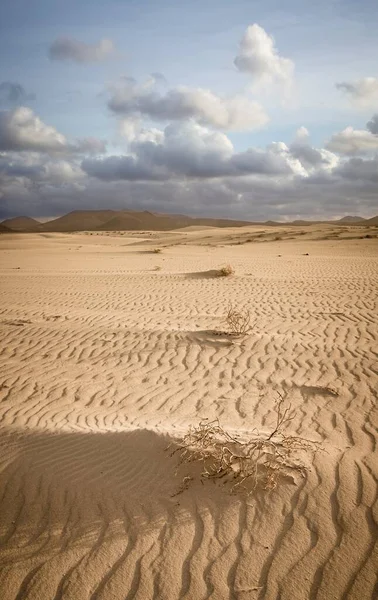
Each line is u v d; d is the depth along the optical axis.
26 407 5.98
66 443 4.64
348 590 2.70
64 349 8.41
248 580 2.80
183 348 8.23
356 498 3.45
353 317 10.34
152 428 4.82
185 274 18.73
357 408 5.54
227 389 6.37
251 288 14.80
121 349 8.30
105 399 6.19
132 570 2.92
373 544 3.02
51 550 3.14
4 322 10.40
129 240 67.88
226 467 3.79
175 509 3.45
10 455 4.47
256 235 59.00
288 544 3.06
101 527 3.32
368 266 21.88
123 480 3.86
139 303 12.54
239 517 3.33
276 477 3.67
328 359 7.48
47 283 16.98
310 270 20.36
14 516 3.52
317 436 4.69
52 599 2.74
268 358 7.61
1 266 25.73
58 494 3.74
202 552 3.04
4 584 2.88
